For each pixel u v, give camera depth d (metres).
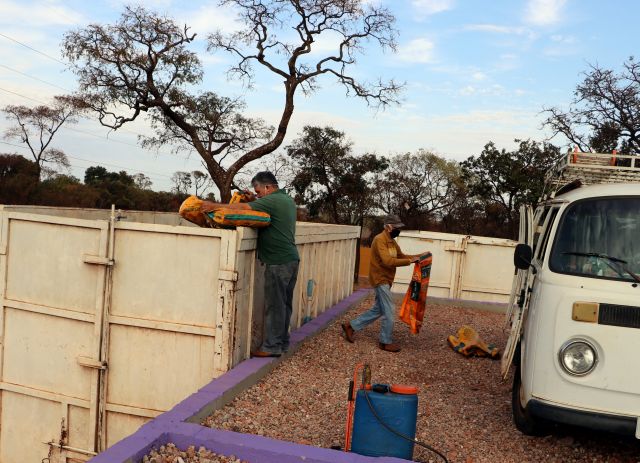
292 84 32.72
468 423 5.72
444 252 14.17
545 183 7.09
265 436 5.02
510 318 7.66
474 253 14.09
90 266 6.77
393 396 4.51
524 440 5.30
